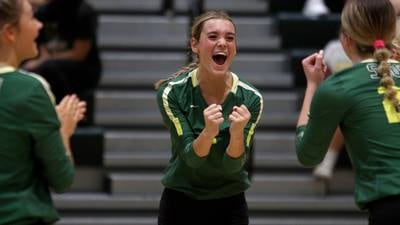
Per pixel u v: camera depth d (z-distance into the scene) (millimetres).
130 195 17375
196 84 10344
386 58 9148
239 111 9617
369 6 9227
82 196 17297
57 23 18031
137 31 20266
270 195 17516
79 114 9828
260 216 17250
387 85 9055
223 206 10703
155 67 19641
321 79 10164
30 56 8938
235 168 10047
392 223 8820
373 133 9031
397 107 9039
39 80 8711
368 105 9070
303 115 10023
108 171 17828
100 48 19938
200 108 10359
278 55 19859
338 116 9188
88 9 18094
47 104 8625
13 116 8508
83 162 17531
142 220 17062
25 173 8594
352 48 9469
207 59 10203
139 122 18625
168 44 20062
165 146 18250
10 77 8602
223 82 10320
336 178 17750
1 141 8492
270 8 21109
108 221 17016
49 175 8680
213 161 10297
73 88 17812
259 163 17953
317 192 17594
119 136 18172
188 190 10562
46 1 18719
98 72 18156
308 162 9578
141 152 18141
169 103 10336
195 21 10469
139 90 19281
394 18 9312
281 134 18578
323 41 19969
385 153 8953
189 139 10188
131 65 19609
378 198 8898
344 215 17375
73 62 17781
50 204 8789
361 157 9141
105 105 18750
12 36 8703
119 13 20734
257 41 20016
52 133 8609
